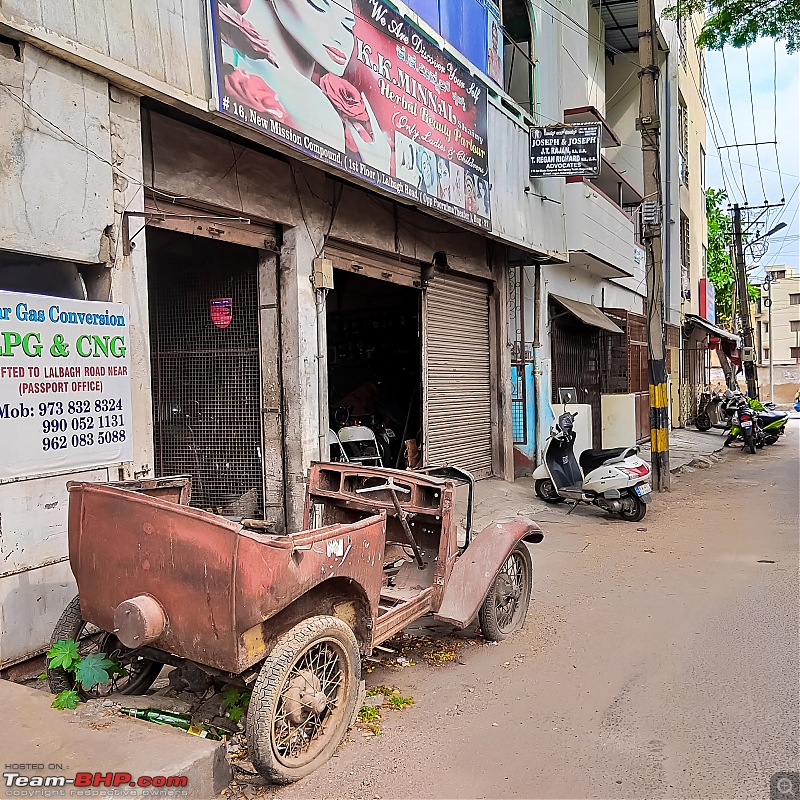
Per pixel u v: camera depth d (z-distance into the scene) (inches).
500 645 192.2
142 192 193.5
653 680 168.4
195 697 143.6
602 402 629.3
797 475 542.9
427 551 195.8
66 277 180.7
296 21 224.4
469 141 337.7
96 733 122.2
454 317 418.9
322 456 279.6
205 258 286.7
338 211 293.7
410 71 287.6
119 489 128.3
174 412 294.5
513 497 413.7
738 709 152.6
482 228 351.3
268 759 118.1
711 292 1175.6
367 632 146.9
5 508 157.9
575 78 550.3
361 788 123.1
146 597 123.1
